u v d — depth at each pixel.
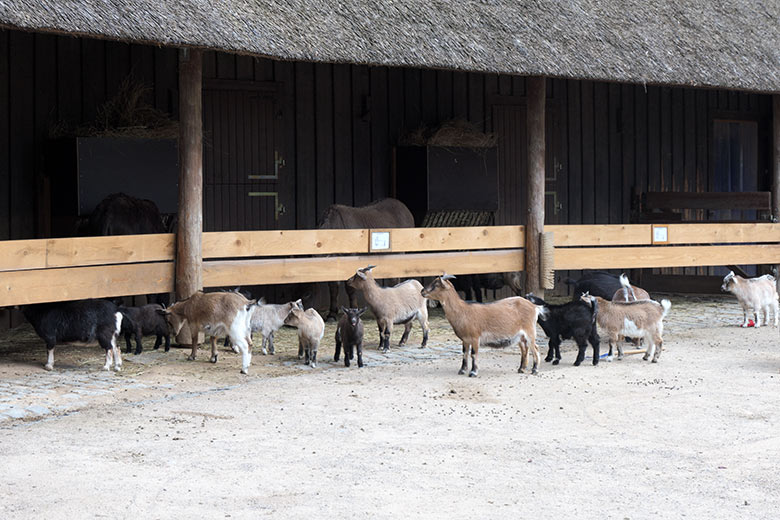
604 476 6.00
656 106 18.03
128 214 11.05
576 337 9.86
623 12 14.20
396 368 9.79
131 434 6.96
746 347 11.19
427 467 6.17
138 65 13.16
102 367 9.61
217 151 13.62
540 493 5.66
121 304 11.89
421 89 15.45
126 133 12.26
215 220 13.63
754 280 12.87
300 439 6.86
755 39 15.16
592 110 17.23
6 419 7.37
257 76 13.99
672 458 6.40
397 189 15.09
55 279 9.45
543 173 13.05
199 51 10.41
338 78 14.72
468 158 15.00
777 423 7.39
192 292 10.52
